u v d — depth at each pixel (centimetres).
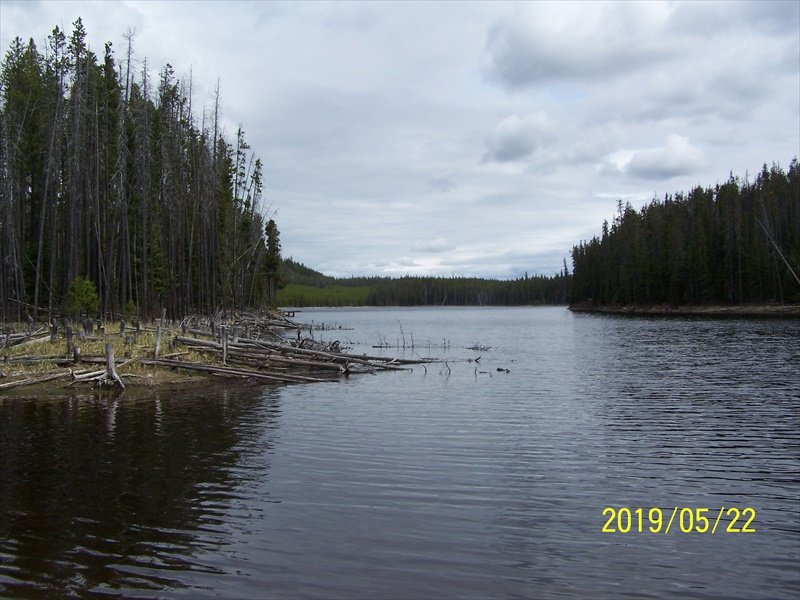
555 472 1177
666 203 13012
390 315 13625
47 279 4241
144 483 1086
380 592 694
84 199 3759
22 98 4034
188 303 4806
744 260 9319
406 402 1991
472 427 1587
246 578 723
